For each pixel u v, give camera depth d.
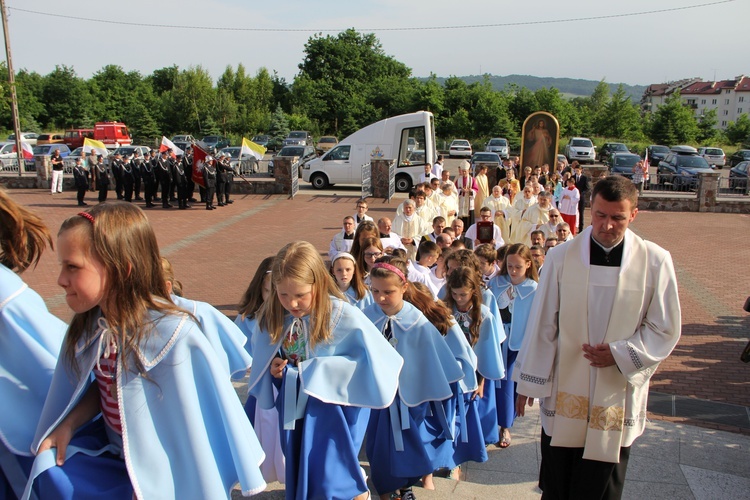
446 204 13.68
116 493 2.22
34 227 2.46
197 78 58.12
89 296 2.08
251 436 2.29
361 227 6.34
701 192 21.03
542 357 3.04
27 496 2.07
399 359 3.42
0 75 32.84
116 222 2.09
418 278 6.32
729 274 12.83
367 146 24.92
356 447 3.47
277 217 19.14
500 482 4.50
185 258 13.70
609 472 3.01
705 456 4.87
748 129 67.25
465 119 56.59
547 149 21.06
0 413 2.29
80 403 2.31
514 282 5.38
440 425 4.14
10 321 2.34
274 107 66.94
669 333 2.83
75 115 65.25
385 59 78.12
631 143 62.25
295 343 3.34
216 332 3.46
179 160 20.70
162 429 2.16
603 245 2.89
